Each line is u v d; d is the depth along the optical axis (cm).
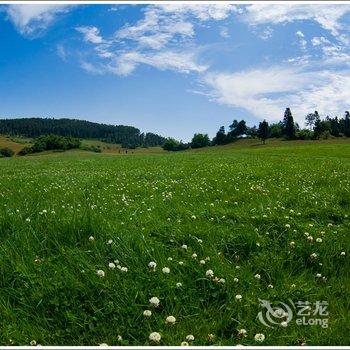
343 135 19788
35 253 608
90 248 629
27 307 497
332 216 914
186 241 704
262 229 780
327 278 614
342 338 454
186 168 2545
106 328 471
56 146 19375
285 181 1677
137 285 523
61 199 1198
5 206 923
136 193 1373
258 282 574
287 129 19762
